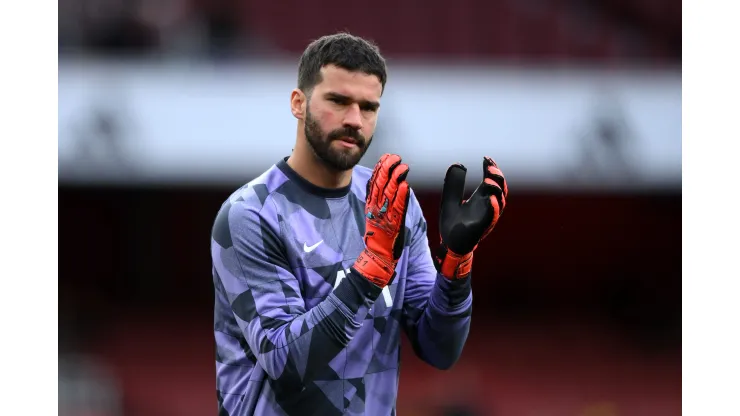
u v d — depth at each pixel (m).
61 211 39.28
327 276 9.34
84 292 39.31
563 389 36.84
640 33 39.41
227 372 9.59
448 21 39.12
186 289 40.06
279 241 9.19
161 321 39.34
